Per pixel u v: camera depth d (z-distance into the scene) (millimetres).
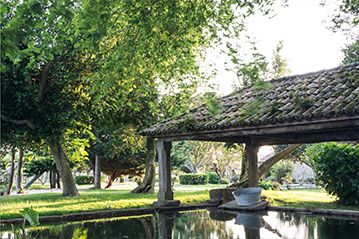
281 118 8133
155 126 11227
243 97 10914
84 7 5258
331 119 7523
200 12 5914
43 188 27859
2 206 10422
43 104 13117
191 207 11320
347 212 9648
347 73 9773
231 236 6559
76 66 13148
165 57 6688
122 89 7562
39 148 15812
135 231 7195
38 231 7273
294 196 13602
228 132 9312
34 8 4453
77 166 25562
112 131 16172
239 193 11047
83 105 13688
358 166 11234
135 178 27031
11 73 11875
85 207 10070
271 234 6766
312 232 6992
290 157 21266
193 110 11648
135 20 5984
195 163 37094
